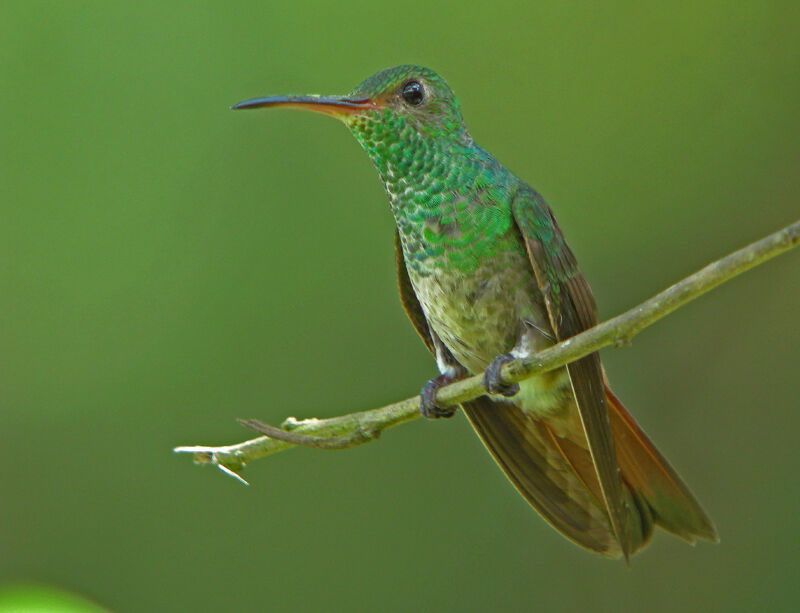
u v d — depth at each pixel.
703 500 9.62
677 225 11.53
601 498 7.22
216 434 10.94
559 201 11.73
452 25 12.06
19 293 11.34
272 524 10.55
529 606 9.70
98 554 10.55
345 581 10.19
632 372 10.32
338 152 11.68
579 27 12.07
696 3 12.11
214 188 11.55
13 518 10.59
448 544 10.23
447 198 6.90
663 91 11.91
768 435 9.70
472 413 7.30
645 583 9.47
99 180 11.52
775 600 8.97
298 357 11.20
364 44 11.75
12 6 11.68
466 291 6.94
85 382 11.19
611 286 11.41
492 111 11.94
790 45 11.80
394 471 10.64
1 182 11.45
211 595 10.27
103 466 10.89
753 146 11.59
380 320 11.23
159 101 11.63
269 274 11.38
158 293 11.38
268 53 11.69
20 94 11.55
